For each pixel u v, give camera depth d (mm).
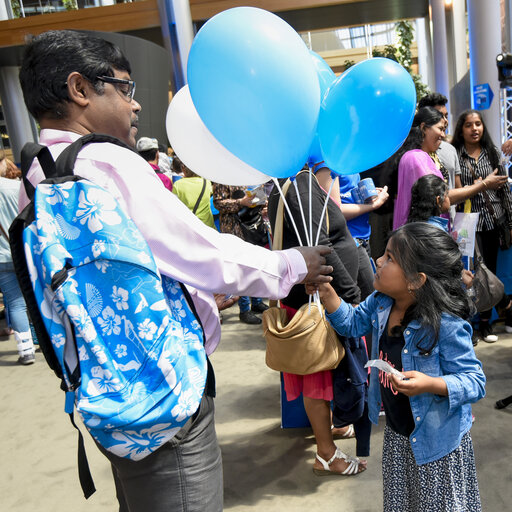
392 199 3463
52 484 2570
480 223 3709
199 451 1217
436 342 1489
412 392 1414
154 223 1125
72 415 1168
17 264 1101
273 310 2215
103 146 1169
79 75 1211
